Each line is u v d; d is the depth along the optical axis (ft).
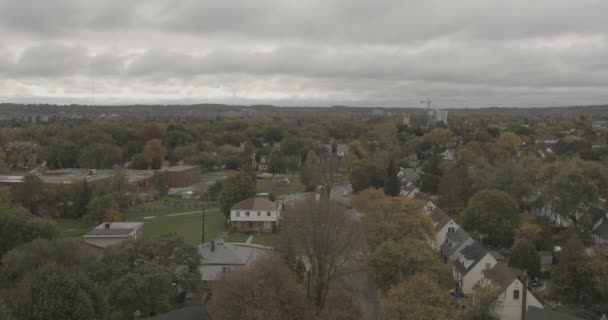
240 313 146.41
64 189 375.66
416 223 238.07
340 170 626.64
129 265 181.78
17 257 184.14
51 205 371.15
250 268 162.61
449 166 465.88
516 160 522.06
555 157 494.59
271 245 262.26
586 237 286.46
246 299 147.74
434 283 165.78
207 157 654.12
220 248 229.04
